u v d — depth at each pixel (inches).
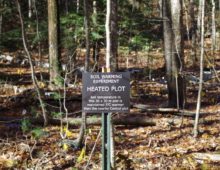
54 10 384.8
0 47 363.3
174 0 278.1
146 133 215.8
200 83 194.4
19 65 562.6
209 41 780.6
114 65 325.7
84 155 169.5
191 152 173.5
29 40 449.1
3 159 167.8
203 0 186.4
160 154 172.4
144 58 672.4
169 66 291.1
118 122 238.1
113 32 376.2
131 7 523.5
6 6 487.5
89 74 119.6
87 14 181.3
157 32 564.1
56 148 183.5
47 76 464.1
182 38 283.4
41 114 257.6
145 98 356.2
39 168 155.4
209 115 261.7
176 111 263.7
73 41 389.7
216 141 188.5
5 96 332.5
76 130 225.0
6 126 226.2
